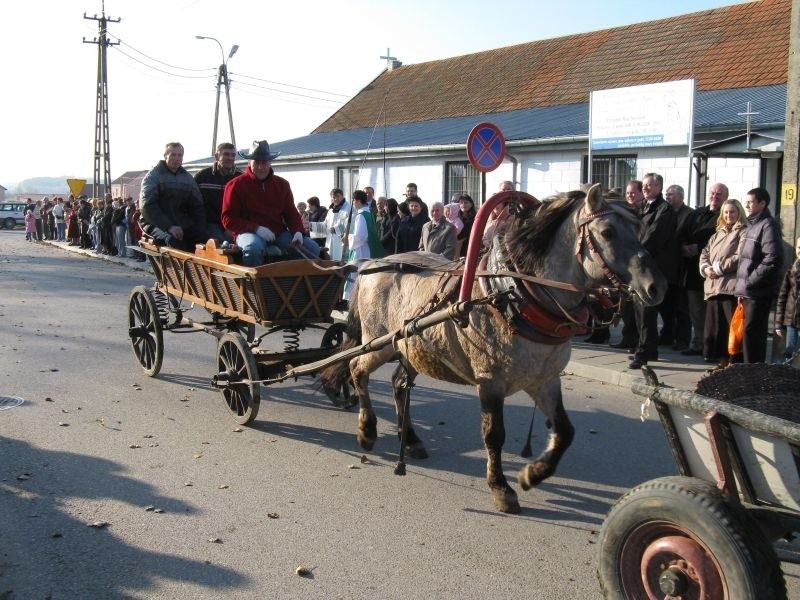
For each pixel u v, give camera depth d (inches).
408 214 494.0
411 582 163.8
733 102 586.6
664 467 235.5
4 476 221.1
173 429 268.8
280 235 310.2
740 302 316.8
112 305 585.6
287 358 278.2
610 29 901.8
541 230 187.5
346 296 472.4
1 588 159.6
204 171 360.5
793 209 326.0
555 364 194.9
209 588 160.4
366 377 253.3
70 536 183.6
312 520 195.2
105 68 1515.7
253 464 235.8
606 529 138.5
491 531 189.9
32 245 1398.9
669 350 385.7
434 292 218.4
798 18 317.7
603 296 181.0
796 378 151.3
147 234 344.2
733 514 124.0
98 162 1534.2
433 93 1030.4
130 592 158.6
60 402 300.5
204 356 389.4
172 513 197.8
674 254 370.0
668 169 560.7
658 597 132.8
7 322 497.7
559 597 157.9
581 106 765.3
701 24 798.5
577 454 247.3
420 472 232.1
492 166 390.9
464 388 336.2
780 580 122.4
